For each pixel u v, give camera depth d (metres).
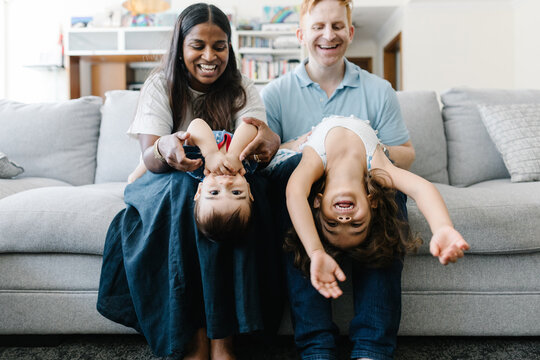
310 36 1.35
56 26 4.64
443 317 1.06
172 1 4.49
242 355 1.02
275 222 1.03
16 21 4.65
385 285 0.90
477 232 1.03
